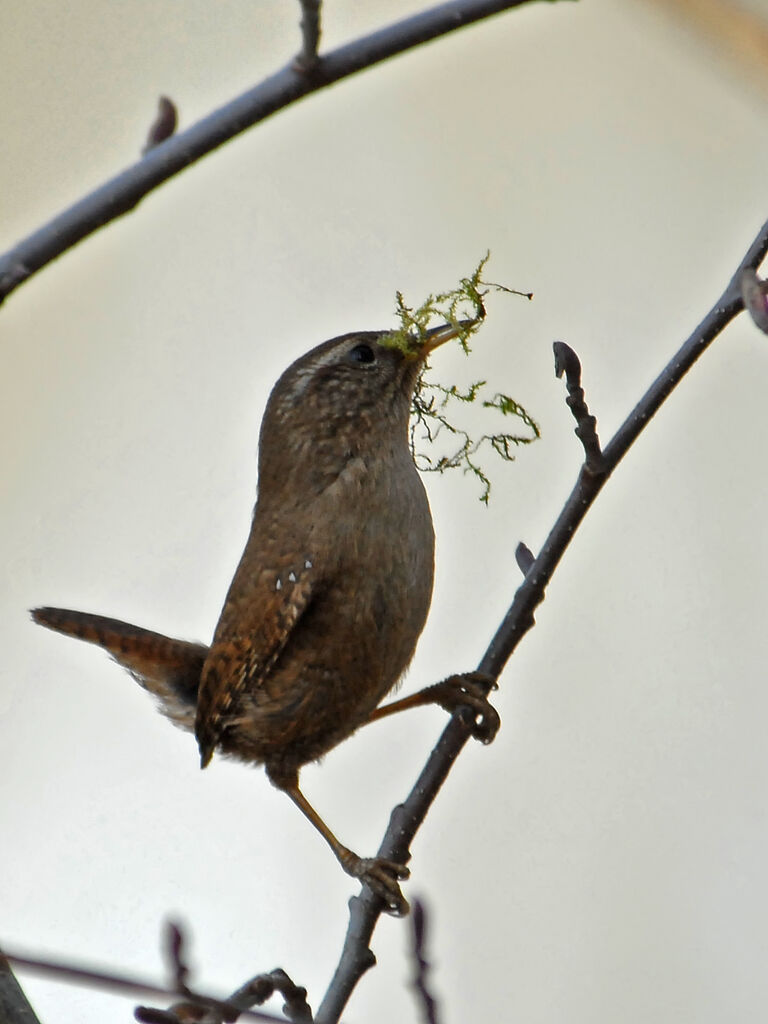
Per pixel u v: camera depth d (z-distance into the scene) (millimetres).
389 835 6602
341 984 6250
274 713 7477
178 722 8359
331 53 4336
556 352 5918
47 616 8219
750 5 6020
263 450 7746
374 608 7289
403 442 7539
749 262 5934
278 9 12125
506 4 4375
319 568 7195
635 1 6367
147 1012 4328
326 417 7445
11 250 4273
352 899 6527
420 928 5211
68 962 3701
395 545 7309
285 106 4336
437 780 6629
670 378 6074
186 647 8141
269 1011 7766
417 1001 5168
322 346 7680
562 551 6418
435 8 4359
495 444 7141
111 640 8141
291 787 7723
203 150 4332
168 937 4406
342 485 7301
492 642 6832
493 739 6875
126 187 4301
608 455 6164
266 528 7453
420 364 7633
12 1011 4574
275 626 7203
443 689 6973
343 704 7480
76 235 4285
